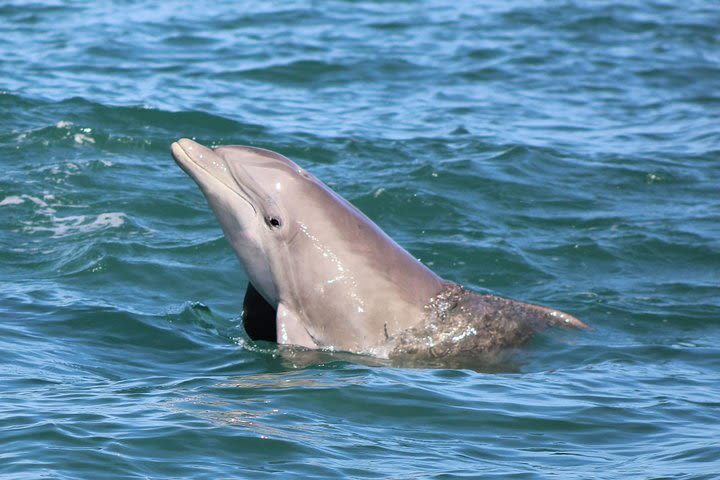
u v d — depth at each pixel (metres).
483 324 44.50
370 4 120.00
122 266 52.38
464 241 58.00
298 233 43.38
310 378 39.25
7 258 53.53
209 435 32.88
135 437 32.47
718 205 65.56
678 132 80.69
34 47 95.69
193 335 45.16
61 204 60.59
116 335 44.41
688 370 42.50
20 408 34.78
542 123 82.00
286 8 116.06
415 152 72.44
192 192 63.44
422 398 37.41
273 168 43.84
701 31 112.69
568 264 56.19
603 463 32.41
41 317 45.62
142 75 88.62
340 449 32.56
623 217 63.00
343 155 71.38
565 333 45.84
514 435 34.72
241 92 85.75
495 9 119.25
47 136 70.38
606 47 105.94
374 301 43.59
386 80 92.00
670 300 51.47
